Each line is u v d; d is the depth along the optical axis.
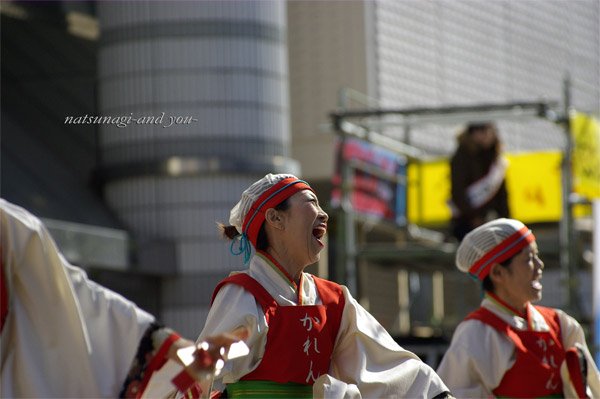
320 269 17.59
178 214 17.31
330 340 5.04
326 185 22.66
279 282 5.05
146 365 4.29
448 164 17.70
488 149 16.84
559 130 26.89
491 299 6.84
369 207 16.83
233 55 17.30
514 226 6.80
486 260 6.79
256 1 17.62
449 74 24.05
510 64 26.22
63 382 4.10
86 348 4.13
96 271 15.98
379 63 21.95
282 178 5.16
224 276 17.30
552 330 6.85
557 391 6.69
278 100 17.95
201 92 17.14
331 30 22.23
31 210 15.38
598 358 12.02
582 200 14.85
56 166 17.33
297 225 5.05
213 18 17.22
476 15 25.17
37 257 4.14
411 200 17.89
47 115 18.23
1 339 4.07
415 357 5.11
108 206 17.69
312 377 4.93
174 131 17.19
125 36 17.33
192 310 17.17
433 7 23.78
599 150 15.38
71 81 18.64
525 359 6.59
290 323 4.93
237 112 17.30
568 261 14.65
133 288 16.81
